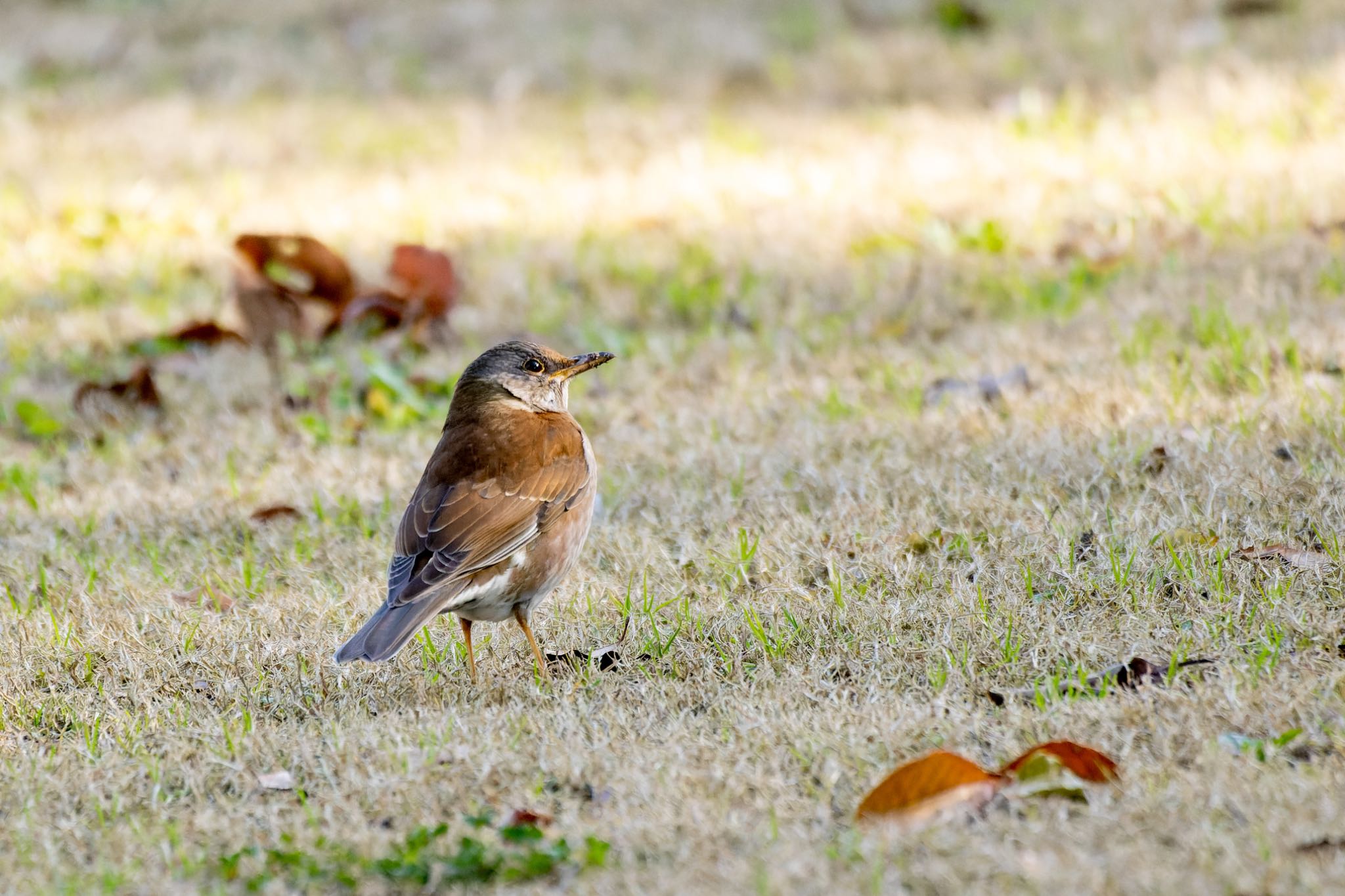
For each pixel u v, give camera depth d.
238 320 15.71
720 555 10.31
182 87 23.42
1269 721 7.62
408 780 7.72
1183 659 8.38
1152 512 10.10
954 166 17.97
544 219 17.97
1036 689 8.18
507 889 6.57
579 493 9.45
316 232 17.92
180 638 9.76
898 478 11.16
